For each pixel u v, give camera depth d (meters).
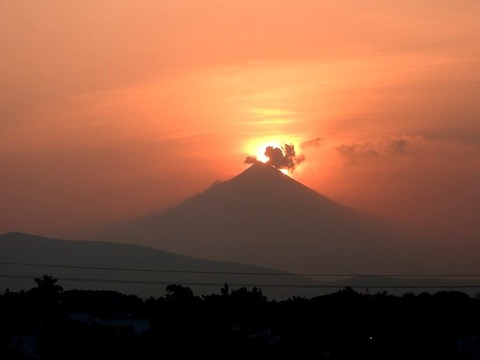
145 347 71.38
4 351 67.44
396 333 81.88
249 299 88.62
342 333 81.75
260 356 74.88
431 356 80.12
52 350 70.25
